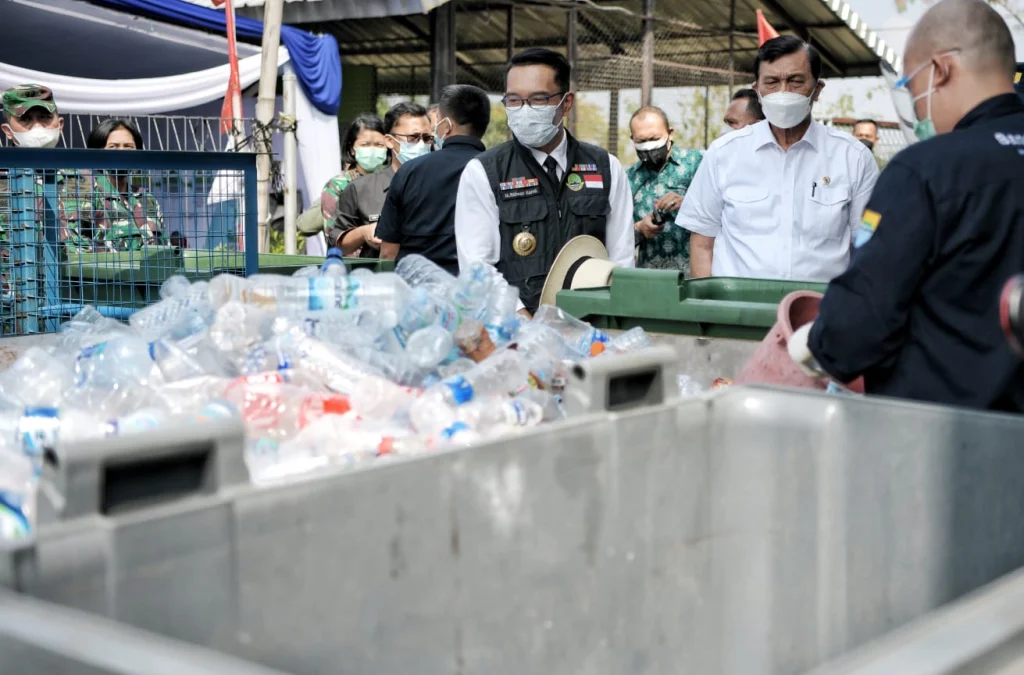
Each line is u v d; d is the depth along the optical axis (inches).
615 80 516.1
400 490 45.4
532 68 142.2
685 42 548.4
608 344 104.2
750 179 157.8
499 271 147.1
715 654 59.4
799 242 155.9
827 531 57.2
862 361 79.9
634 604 55.4
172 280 115.6
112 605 36.4
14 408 73.2
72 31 414.9
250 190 127.3
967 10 87.0
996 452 52.3
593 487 53.0
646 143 221.0
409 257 152.7
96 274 121.7
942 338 79.8
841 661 26.1
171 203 126.8
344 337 88.5
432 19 483.5
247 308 89.1
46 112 199.2
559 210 147.6
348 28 535.8
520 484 50.0
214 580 39.3
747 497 59.1
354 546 43.8
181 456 38.8
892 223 78.6
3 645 27.4
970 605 29.0
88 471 36.0
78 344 95.4
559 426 51.6
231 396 73.6
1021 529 51.2
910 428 54.7
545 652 51.8
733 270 160.9
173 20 418.9
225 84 419.8
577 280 130.3
